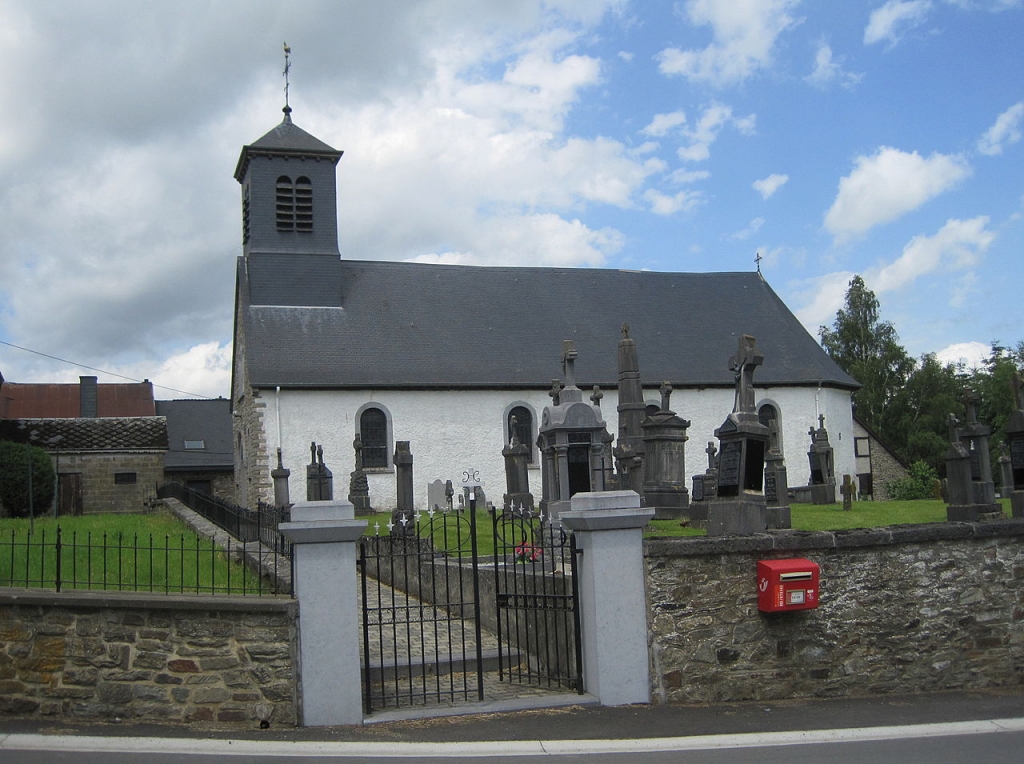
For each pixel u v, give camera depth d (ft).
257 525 47.83
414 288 121.29
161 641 27.78
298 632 27.96
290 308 112.16
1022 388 56.80
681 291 135.23
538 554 45.16
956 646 35.14
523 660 36.45
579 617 31.73
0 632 27.99
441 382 109.19
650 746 25.57
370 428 107.24
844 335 187.52
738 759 24.18
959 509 59.62
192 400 166.30
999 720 29.01
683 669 31.24
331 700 27.91
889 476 137.28
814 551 33.55
